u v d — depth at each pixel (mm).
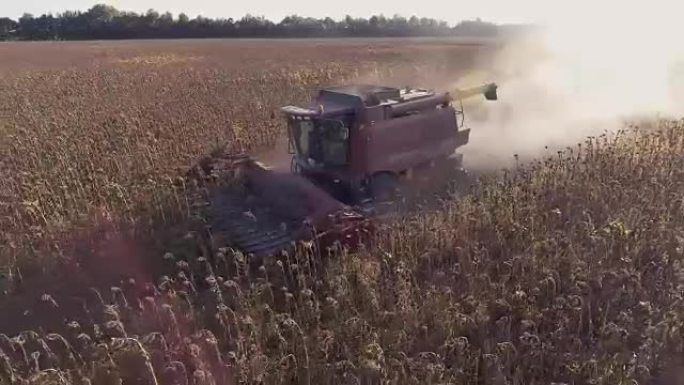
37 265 11312
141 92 28516
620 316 7957
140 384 7781
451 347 7660
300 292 8984
